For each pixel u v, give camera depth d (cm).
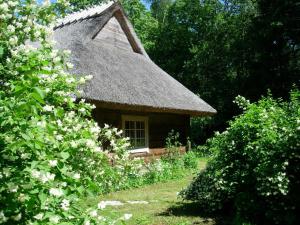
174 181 1103
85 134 357
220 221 612
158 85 1364
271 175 538
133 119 1241
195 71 2914
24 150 253
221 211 666
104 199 818
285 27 2292
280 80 2355
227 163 611
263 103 634
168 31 3297
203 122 2519
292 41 2375
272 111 608
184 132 1535
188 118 1561
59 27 1397
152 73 1475
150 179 1073
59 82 392
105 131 519
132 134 1241
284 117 588
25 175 241
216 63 2748
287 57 2362
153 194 886
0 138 247
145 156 1265
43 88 353
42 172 243
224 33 2784
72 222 280
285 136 552
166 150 1398
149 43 3356
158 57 3353
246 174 581
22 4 414
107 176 441
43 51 388
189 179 1138
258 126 583
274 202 559
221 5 3156
